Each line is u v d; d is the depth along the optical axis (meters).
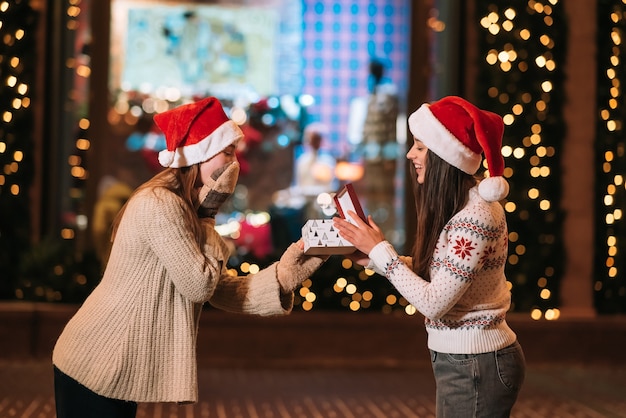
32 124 10.12
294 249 4.63
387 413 7.82
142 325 4.16
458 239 4.11
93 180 10.73
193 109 4.39
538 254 10.15
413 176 4.42
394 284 4.22
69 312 9.64
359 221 4.38
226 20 11.37
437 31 10.96
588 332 9.99
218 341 9.78
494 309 4.22
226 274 4.64
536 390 8.81
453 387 4.20
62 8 10.55
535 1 10.25
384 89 11.27
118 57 11.17
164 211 4.16
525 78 10.23
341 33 11.34
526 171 10.20
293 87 11.38
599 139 10.28
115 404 4.21
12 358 9.62
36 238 10.16
